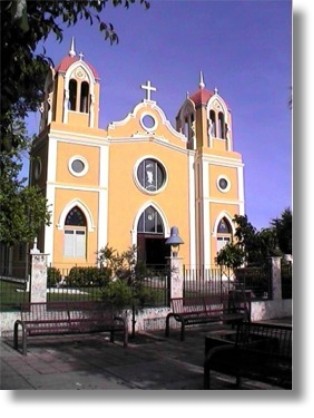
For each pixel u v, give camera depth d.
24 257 23.80
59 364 7.95
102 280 12.08
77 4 4.34
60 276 16.91
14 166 10.84
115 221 27.08
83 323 9.93
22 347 9.38
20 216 18.61
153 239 28.58
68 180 25.73
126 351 9.23
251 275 16.30
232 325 12.14
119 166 27.86
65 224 25.55
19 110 5.18
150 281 12.12
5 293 12.55
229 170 31.89
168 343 10.22
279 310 15.15
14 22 3.56
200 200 30.31
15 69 3.99
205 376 6.18
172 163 30.11
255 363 5.65
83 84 28.22
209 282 17.39
